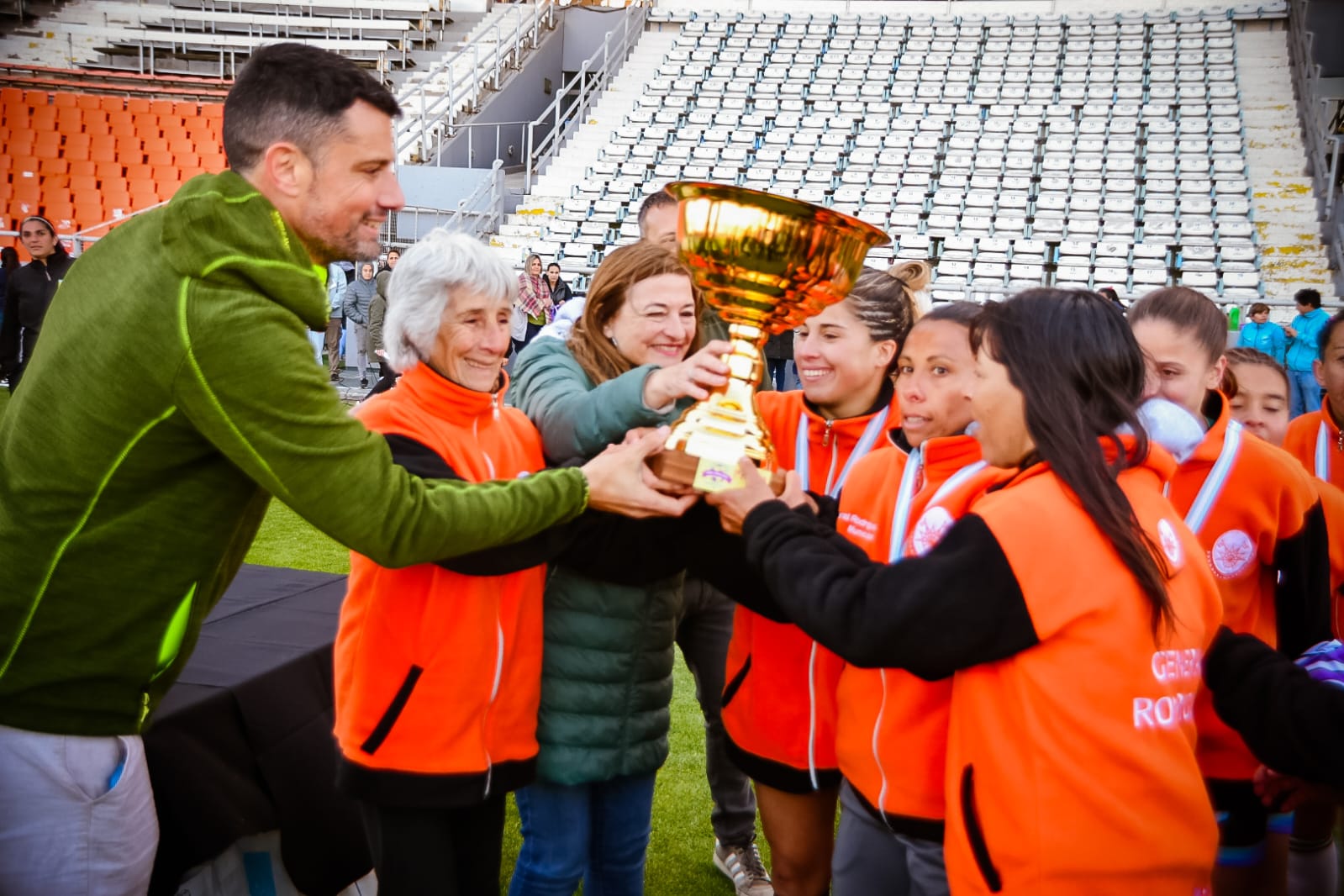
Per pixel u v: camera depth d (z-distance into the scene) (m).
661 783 2.83
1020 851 1.13
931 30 18.48
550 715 1.66
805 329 1.75
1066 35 17.77
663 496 1.40
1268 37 16.80
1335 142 13.09
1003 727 1.16
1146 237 13.15
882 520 1.56
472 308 1.50
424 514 1.26
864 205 14.46
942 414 1.51
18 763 1.28
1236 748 1.76
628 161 15.94
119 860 1.35
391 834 1.51
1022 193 14.30
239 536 1.35
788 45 18.61
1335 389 2.31
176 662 1.35
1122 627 1.13
